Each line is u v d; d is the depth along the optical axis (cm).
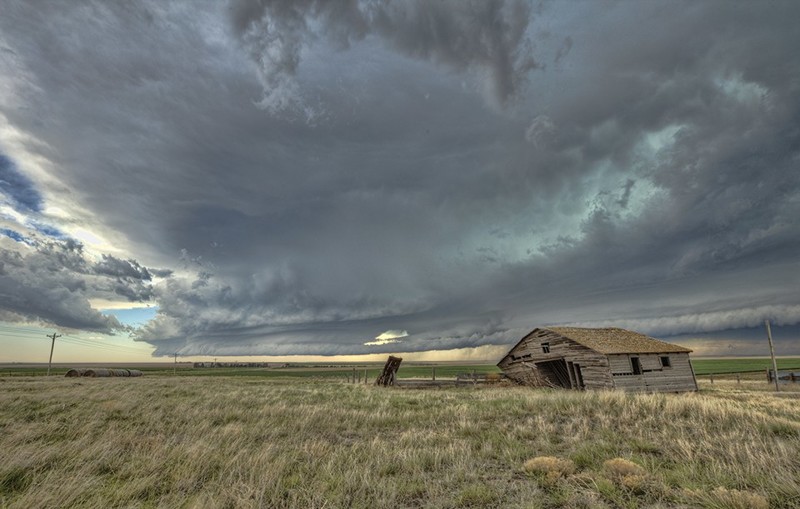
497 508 644
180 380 4769
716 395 2575
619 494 664
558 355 3400
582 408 1536
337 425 1366
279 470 807
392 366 4062
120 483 759
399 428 1357
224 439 1093
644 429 1140
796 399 2175
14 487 724
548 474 760
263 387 3291
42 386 2992
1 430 1178
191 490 720
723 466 776
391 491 703
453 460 904
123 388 2802
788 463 759
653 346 3272
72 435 1127
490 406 1753
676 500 642
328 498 674
